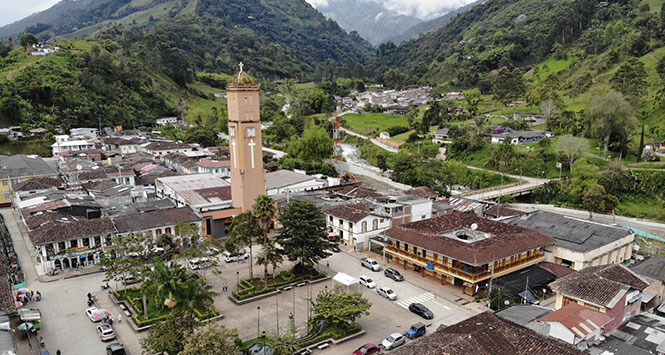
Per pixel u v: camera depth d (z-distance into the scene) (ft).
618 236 270.26
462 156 581.12
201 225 304.71
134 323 200.23
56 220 275.80
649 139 522.06
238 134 310.65
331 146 603.26
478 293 231.71
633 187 440.04
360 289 242.58
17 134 582.35
